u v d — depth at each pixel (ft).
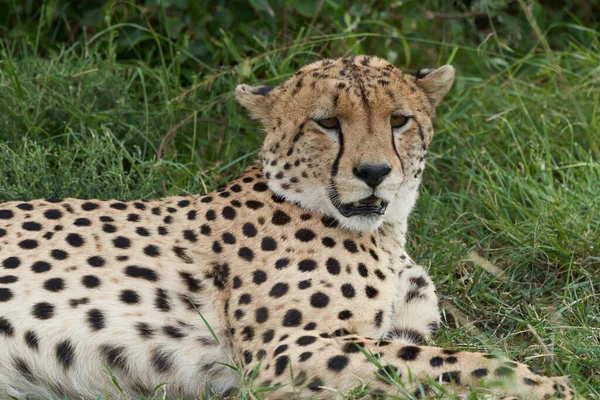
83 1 49.08
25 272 29.91
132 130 43.86
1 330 29.19
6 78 44.37
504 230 39.86
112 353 29.53
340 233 30.76
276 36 48.52
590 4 56.90
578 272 37.19
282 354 28.58
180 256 30.83
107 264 30.35
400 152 31.22
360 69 31.22
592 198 39.88
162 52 48.70
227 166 41.91
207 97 47.21
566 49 53.93
